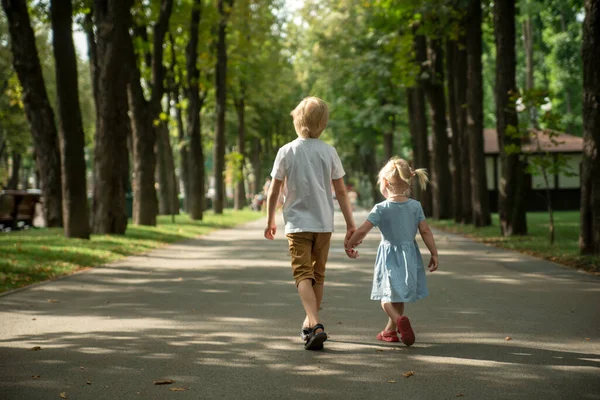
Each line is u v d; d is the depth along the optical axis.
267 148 65.31
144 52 26.45
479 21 22.41
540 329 6.62
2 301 8.61
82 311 7.85
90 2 21.09
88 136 59.88
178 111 36.66
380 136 49.22
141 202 23.28
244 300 8.65
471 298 8.65
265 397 4.45
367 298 8.76
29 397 4.45
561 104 52.25
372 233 22.94
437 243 17.83
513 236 18.81
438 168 30.38
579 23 47.50
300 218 5.96
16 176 59.44
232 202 74.44
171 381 4.80
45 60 46.72
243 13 31.80
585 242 12.67
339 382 4.79
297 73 50.91
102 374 5.03
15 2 18.91
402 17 24.91
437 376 4.91
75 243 15.38
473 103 22.91
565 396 4.39
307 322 6.09
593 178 12.44
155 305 8.27
